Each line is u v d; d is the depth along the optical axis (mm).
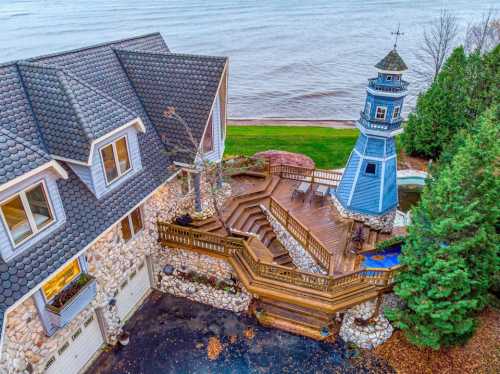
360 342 15219
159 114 16938
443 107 26516
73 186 12414
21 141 10281
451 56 27891
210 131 17812
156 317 16688
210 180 16562
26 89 12711
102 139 12102
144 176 15133
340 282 15008
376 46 94750
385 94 16969
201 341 15570
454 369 14000
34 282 10289
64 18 166750
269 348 15289
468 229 13328
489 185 13188
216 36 117250
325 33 117375
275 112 52562
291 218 18141
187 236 17016
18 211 10164
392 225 20234
